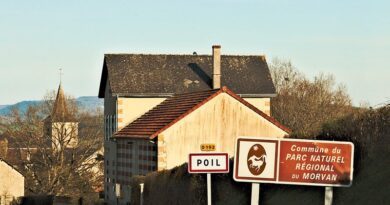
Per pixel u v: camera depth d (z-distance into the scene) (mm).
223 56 68562
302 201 24609
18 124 87000
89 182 84812
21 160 86438
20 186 81000
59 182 83938
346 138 23734
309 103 91188
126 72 64188
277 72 97500
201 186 31047
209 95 52344
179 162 51031
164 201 36531
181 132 51156
